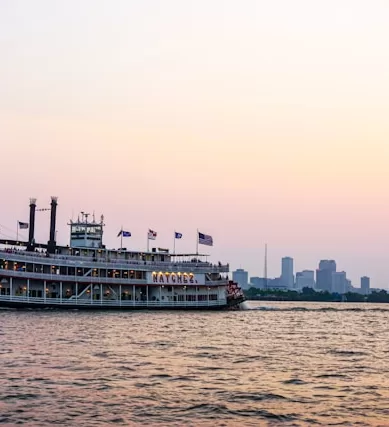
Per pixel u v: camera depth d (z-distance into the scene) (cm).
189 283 18425
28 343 9062
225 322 15375
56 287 15875
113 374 6631
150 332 11512
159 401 5450
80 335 10406
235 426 4781
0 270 14588
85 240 17400
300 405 5453
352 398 5759
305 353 9088
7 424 4656
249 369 7288
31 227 16762
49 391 5684
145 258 17925
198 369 7175
